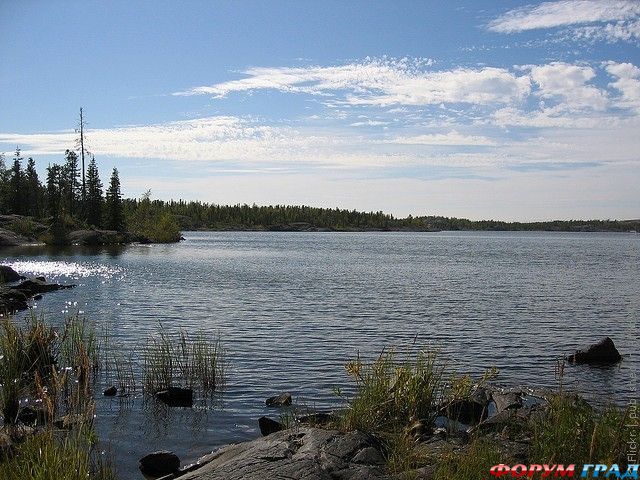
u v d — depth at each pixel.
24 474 7.64
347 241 151.50
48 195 105.25
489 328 25.53
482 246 134.00
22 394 12.77
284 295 36.16
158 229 111.38
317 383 15.65
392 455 8.98
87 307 29.25
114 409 12.99
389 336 23.08
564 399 10.62
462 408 12.38
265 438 9.91
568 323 27.38
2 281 33.91
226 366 17.39
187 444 11.13
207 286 40.38
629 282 48.41
